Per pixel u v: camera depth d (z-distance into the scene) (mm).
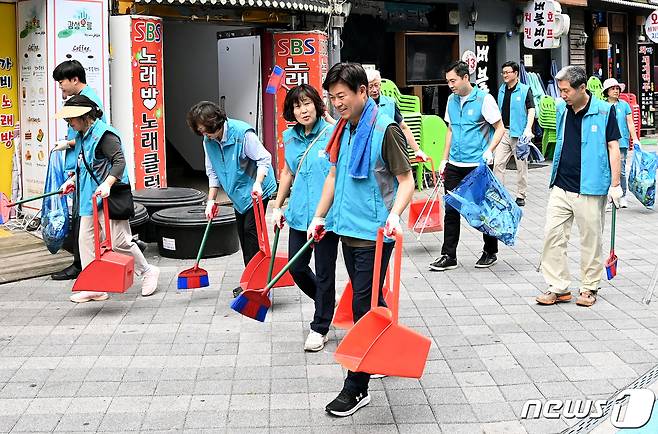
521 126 11320
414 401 4797
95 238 6383
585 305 6586
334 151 4789
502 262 8219
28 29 9352
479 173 7645
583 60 19766
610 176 6387
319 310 5668
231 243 8609
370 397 4852
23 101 9586
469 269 7949
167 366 5398
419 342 4262
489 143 7820
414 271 7883
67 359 5539
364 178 4629
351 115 4605
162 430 4457
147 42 9812
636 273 7684
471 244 9148
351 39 14094
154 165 9992
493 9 16391
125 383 5117
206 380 5152
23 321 6363
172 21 10727
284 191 6070
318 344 5629
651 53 23172
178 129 14148
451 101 7898
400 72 14664
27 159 9617
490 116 7672
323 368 5336
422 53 14883
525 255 8523
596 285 6613
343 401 4605
